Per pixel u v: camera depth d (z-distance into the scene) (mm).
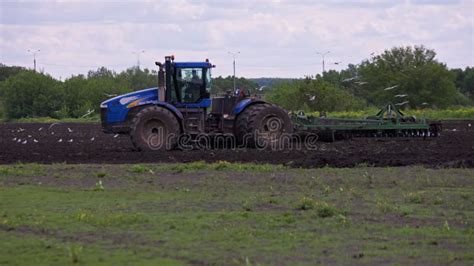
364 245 19828
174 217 23797
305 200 26031
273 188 30359
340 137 54344
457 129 74688
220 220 23266
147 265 17703
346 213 24469
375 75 143250
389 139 54688
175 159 41156
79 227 22219
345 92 109438
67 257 18438
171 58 48281
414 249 19391
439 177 33125
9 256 18656
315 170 35875
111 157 42812
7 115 146375
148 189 30203
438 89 140750
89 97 141125
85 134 74125
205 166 36656
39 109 145500
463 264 17906
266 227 22203
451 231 21594
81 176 34000
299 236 20938
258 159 40781
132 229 21922
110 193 29094
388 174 34188
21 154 45625
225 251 19156
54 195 28578
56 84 146750
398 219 23578
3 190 29844
